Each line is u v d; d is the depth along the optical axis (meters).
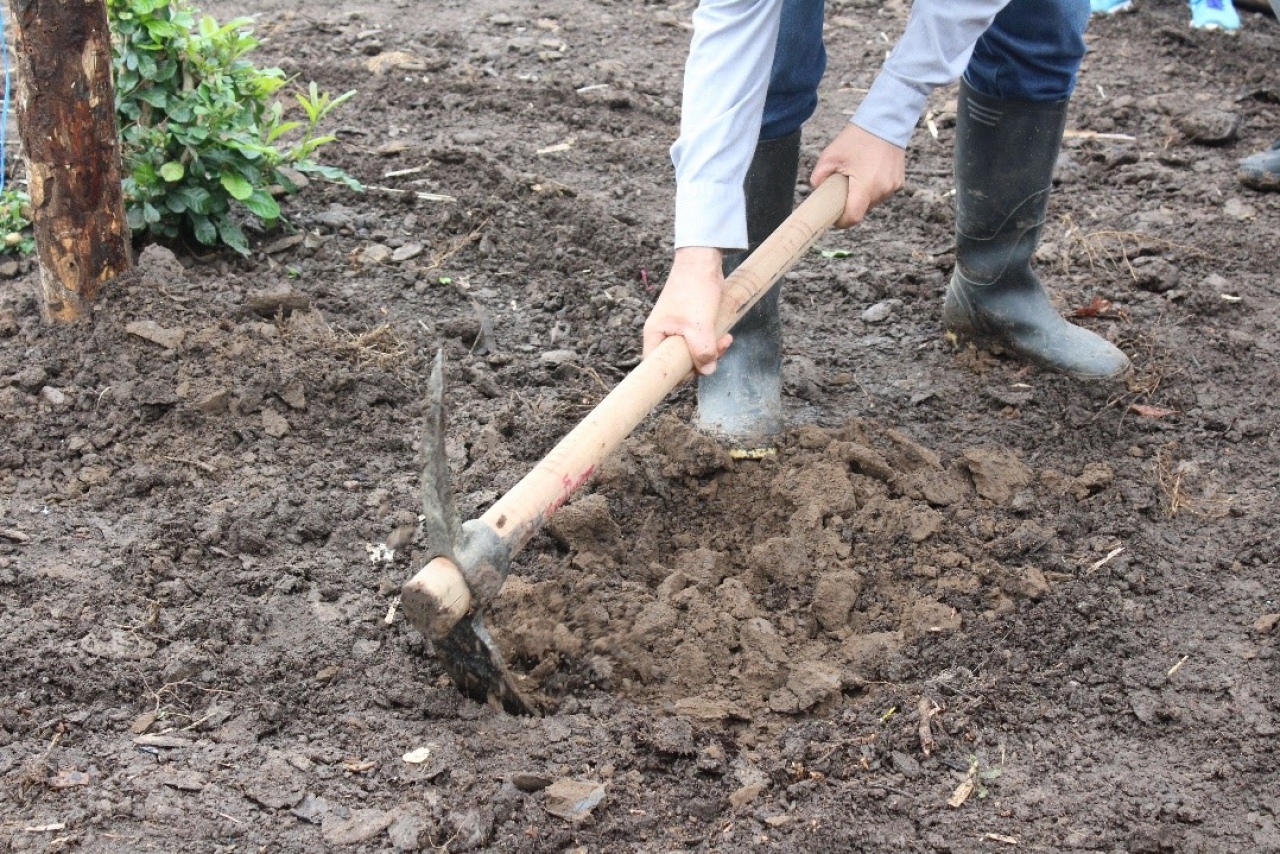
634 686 2.70
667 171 5.05
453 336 3.87
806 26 3.05
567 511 3.01
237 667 2.69
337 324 3.87
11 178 4.61
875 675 2.75
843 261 4.52
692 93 2.58
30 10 3.29
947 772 2.52
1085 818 2.42
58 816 2.33
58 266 3.59
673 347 2.56
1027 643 2.82
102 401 3.42
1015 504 3.21
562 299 4.14
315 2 6.53
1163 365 3.86
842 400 3.72
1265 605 2.95
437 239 4.41
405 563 3.02
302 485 3.23
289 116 5.23
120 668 2.65
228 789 2.41
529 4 6.71
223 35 4.20
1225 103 5.73
